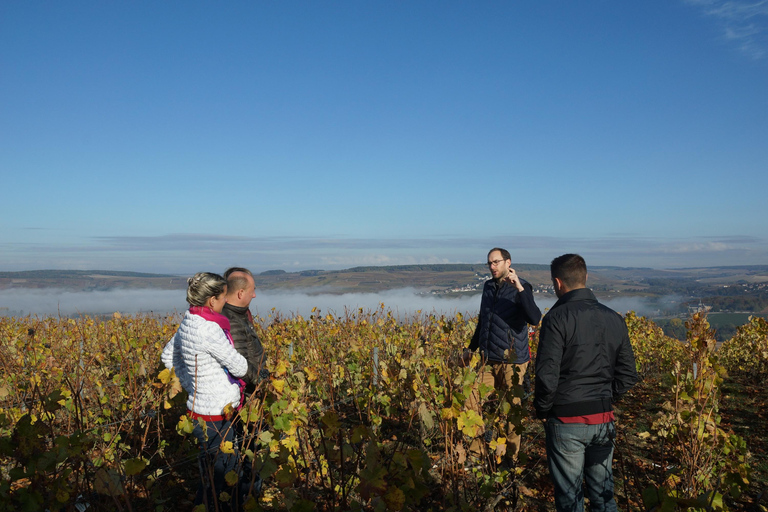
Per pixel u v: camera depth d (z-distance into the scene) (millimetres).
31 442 2213
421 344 6137
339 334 7312
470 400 3193
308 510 2219
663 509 2027
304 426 2932
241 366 2941
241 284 3301
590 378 2770
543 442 4980
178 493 3736
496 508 3408
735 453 3588
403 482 2211
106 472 2299
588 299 2881
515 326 4297
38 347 6195
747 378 9078
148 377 4812
